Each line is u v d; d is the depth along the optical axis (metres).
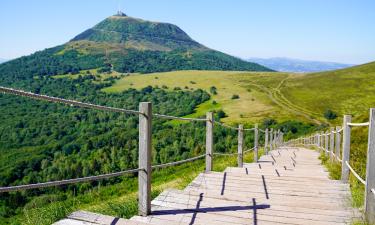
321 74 153.38
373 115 4.69
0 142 78.19
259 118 102.81
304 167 11.07
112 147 61.72
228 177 7.19
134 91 156.00
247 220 4.59
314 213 4.93
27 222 5.06
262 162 12.99
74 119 90.69
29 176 56.78
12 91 2.75
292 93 131.12
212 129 7.91
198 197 5.52
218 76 175.38
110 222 4.00
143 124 4.62
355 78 135.88
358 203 5.42
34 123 89.94
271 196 5.88
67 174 55.41
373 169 4.64
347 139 7.14
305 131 84.31
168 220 4.52
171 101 134.38
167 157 54.81
